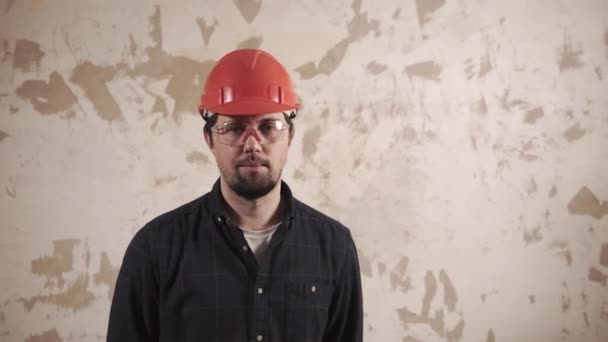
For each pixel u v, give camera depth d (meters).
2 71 1.87
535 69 2.16
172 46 1.97
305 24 2.04
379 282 2.10
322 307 1.04
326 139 2.06
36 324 1.91
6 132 1.88
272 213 1.04
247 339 0.98
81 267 1.94
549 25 2.17
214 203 1.03
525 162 2.17
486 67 2.14
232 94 0.99
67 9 1.91
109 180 1.95
